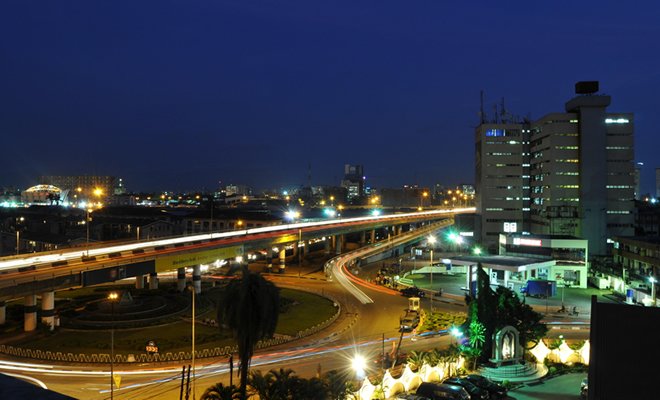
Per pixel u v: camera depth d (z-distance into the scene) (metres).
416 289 115.50
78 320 84.50
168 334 78.38
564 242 128.50
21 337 75.62
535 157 167.12
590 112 148.75
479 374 60.06
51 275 77.69
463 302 108.25
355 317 94.19
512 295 65.69
